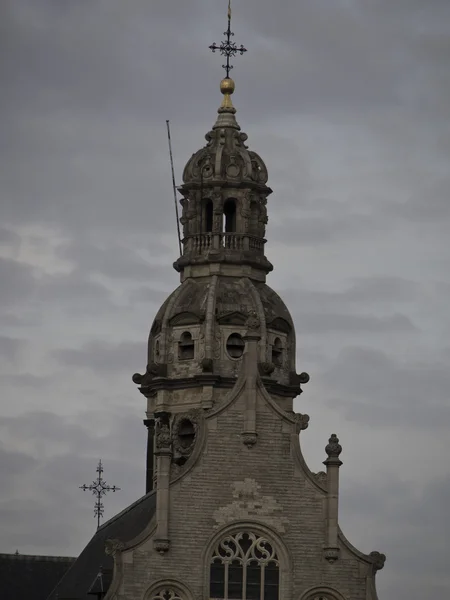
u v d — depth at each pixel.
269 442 180.25
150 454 196.88
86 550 196.50
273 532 179.00
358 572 179.50
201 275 197.75
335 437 180.88
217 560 178.50
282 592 178.50
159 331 196.88
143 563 177.38
